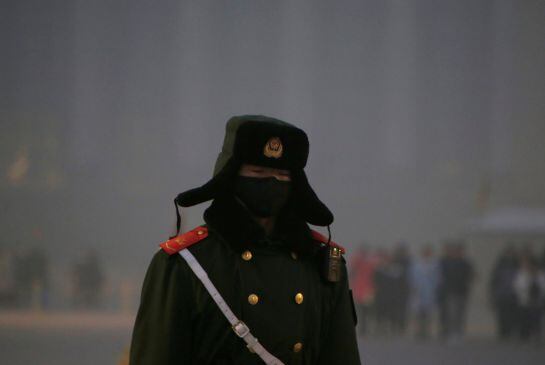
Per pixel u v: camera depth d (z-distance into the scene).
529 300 55.16
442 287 55.31
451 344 50.34
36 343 44.62
